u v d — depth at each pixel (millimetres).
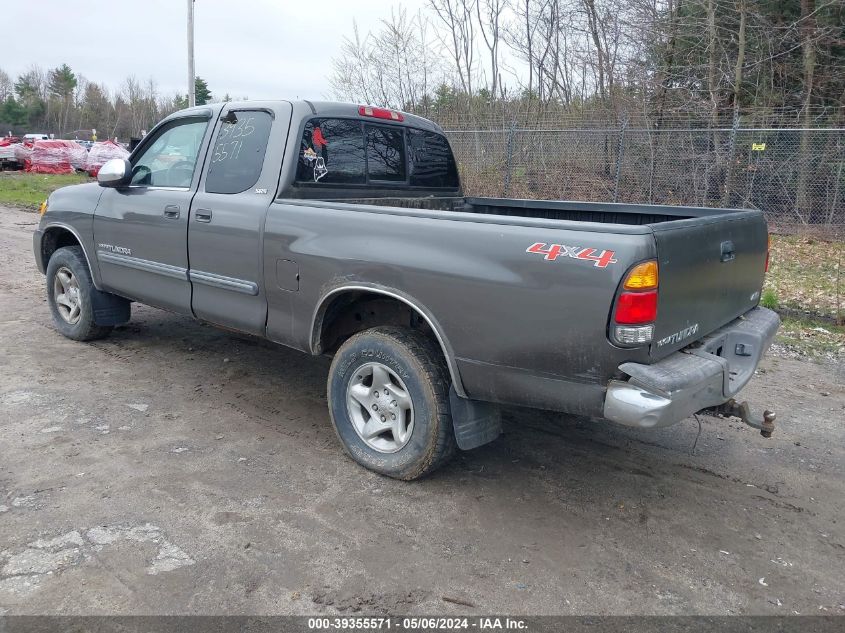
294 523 3209
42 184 22781
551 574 2906
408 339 3496
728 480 3844
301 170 4074
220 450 3949
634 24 16453
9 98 82375
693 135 12453
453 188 5418
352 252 3533
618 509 3479
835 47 15836
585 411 2939
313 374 5340
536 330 2959
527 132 12625
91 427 4168
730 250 3410
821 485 3820
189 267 4504
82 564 2824
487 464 3938
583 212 4836
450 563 2951
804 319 7461
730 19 15688
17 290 7762
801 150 12992
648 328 2748
